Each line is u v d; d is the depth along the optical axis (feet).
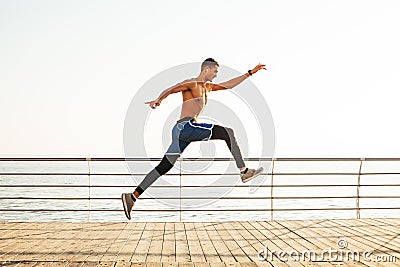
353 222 26.04
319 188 98.84
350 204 78.74
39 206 72.59
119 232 22.94
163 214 55.62
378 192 94.53
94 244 19.99
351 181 106.32
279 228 24.06
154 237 21.66
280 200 81.15
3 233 22.63
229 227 24.47
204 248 19.12
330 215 66.64
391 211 73.51
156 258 17.33
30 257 17.47
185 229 23.82
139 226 24.76
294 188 96.58
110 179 107.65
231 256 17.65
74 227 24.41
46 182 116.26
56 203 76.18
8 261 16.85
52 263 16.53
